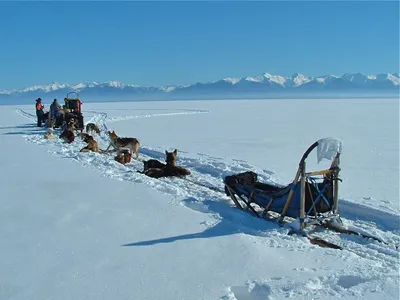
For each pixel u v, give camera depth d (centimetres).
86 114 3216
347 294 338
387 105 4738
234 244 450
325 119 2517
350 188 747
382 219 573
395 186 762
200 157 1038
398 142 1404
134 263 405
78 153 1047
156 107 4903
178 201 618
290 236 484
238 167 895
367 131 1767
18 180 762
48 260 412
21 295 347
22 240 464
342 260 414
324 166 973
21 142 1356
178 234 482
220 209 592
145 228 501
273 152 1199
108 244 452
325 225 532
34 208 584
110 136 1123
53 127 1805
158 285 362
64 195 652
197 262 407
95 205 596
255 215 575
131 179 764
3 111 3962
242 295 360
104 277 377
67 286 361
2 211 571
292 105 5097
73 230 495
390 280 360
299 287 350
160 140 1512
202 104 5975
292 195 518
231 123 2262
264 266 397
